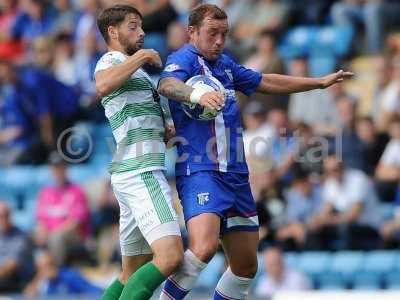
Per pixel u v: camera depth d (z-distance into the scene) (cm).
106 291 2427
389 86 4503
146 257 2392
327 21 5134
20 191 4869
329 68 4919
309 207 4012
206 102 2194
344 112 4216
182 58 2320
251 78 2425
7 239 4231
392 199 4119
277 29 4972
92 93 4869
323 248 4012
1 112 4981
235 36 4903
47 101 4816
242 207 2358
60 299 3344
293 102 4306
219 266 4091
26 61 5247
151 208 2264
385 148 4184
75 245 4131
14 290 4094
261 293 3753
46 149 4881
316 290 3928
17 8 5572
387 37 4947
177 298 2286
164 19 4959
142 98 2309
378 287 3978
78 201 4303
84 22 5144
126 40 2317
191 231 2283
